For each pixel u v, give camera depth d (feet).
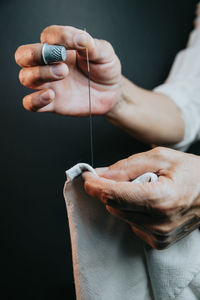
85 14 2.89
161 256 1.05
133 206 0.88
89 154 2.53
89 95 1.34
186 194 0.91
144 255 1.10
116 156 2.49
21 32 2.83
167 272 1.07
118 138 2.54
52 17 2.86
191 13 2.99
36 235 2.44
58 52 1.06
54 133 2.62
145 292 1.15
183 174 0.94
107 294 1.10
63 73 1.13
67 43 1.10
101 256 1.08
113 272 1.10
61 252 2.37
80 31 1.11
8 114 2.68
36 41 2.80
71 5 2.88
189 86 1.91
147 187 0.86
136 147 2.51
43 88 1.32
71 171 0.98
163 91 1.92
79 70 1.36
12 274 2.28
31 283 2.23
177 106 1.82
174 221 0.92
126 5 2.94
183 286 1.07
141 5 2.97
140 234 1.02
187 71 2.09
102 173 1.07
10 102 2.69
